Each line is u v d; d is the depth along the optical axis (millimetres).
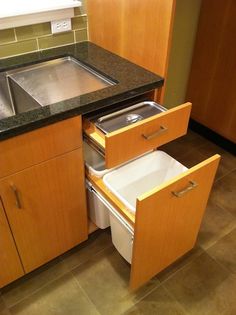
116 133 1018
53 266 1519
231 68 2018
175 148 2334
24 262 1353
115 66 1324
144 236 1076
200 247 1618
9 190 1076
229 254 1589
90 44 1548
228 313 1353
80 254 1570
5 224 1159
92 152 1349
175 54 2146
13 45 1366
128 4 1233
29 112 1012
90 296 1403
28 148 1021
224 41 1984
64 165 1169
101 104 1104
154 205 984
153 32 1192
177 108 1138
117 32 1367
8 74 1325
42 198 1198
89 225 1563
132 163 1342
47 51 1462
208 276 1487
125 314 1343
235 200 1898
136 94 1185
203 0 1987
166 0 1080
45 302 1381
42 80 1358
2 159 985
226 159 2230
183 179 999
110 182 1296
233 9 1854
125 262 1533
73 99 1090
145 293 1414
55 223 1334
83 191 1327
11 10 1271
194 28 2117
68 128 1077
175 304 1377
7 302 1378
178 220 1176
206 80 2225
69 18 1453
